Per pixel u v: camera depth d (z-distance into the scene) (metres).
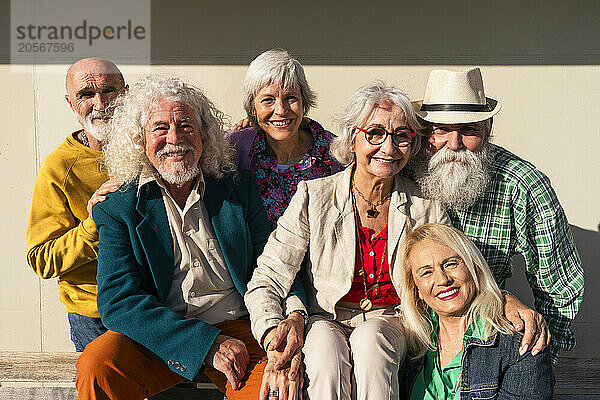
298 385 2.59
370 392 2.56
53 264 3.09
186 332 2.72
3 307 4.01
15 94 3.91
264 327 2.72
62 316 4.04
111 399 2.67
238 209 2.99
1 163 3.95
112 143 2.94
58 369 3.62
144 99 2.85
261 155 3.41
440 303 2.60
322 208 2.90
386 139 2.76
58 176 3.22
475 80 3.03
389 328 2.73
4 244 3.98
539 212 2.98
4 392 3.45
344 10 3.85
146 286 2.88
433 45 3.85
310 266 2.92
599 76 3.81
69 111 3.93
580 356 3.97
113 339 2.75
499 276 3.17
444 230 2.67
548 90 3.84
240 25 3.88
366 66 3.88
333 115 3.92
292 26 3.87
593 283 3.93
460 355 2.63
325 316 2.89
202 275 2.90
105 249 2.82
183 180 2.83
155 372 2.82
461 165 2.92
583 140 3.86
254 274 2.91
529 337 2.52
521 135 3.88
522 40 3.81
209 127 2.96
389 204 2.93
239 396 2.72
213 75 3.92
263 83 3.26
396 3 3.83
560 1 3.78
